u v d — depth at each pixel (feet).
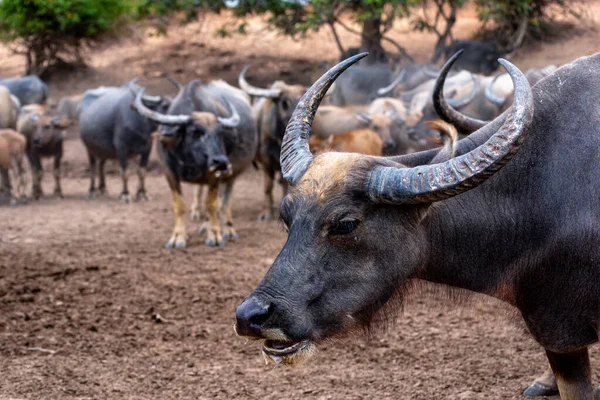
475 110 64.80
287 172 17.92
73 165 93.86
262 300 16.56
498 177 18.30
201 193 60.59
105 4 124.67
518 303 18.89
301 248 16.93
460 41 111.34
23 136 70.74
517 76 16.78
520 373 26.21
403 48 116.47
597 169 17.72
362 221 16.96
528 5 114.11
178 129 47.14
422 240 17.83
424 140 65.87
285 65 125.39
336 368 27.32
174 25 143.02
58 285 39.47
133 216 62.13
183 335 31.58
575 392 19.66
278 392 25.31
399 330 31.09
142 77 122.93
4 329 32.09
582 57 19.77
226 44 135.23
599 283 17.60
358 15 103.50
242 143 53.52
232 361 28.50
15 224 58.03
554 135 18.33
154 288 38.99
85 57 131.34
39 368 27.61
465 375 26.21
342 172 17.08
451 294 19.15
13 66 133.80
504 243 18.28
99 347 30.14
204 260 45.50
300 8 113.80
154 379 26.76
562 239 17.76
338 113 70.28
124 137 68.59
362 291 17.17
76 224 58.18
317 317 16.99
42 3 117.91
